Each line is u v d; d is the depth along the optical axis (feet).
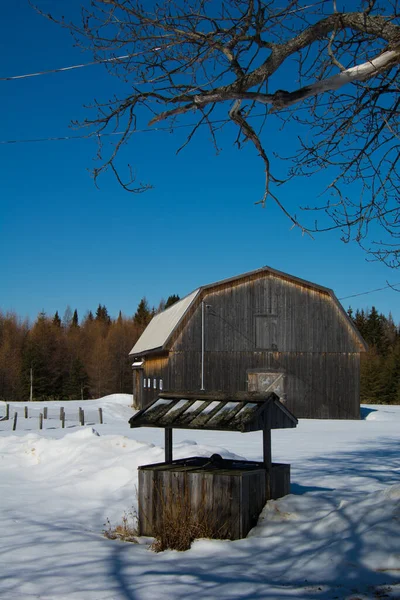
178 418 28.76
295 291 115.75
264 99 23.44
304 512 27.61
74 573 22.57
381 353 304.71
